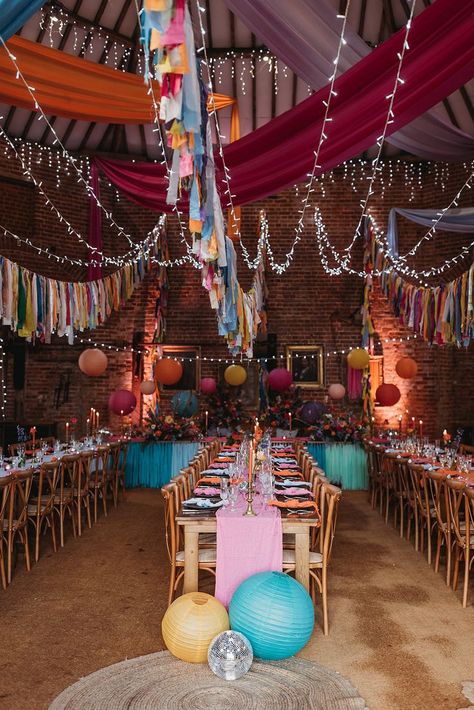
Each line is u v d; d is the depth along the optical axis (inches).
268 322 445.1
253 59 358.3
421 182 433.1
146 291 433.7
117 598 186.1
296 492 192.1
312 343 442.0
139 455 387.2
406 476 261.9
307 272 446.3
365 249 422.6
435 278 414.6
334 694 128.4
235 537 159.8
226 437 397.1
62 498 248.7
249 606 142.6
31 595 188.7
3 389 401.1
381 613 174.7
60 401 414.6
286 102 386.3
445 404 419.2
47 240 400.8
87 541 255.1
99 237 405.7
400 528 275.4
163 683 133.4
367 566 221.1
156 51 97.3
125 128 406.9
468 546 182.5
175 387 438.6
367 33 328.8
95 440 357.1
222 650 137.1
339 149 221.3
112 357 425.7
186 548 163.6
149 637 157.5
